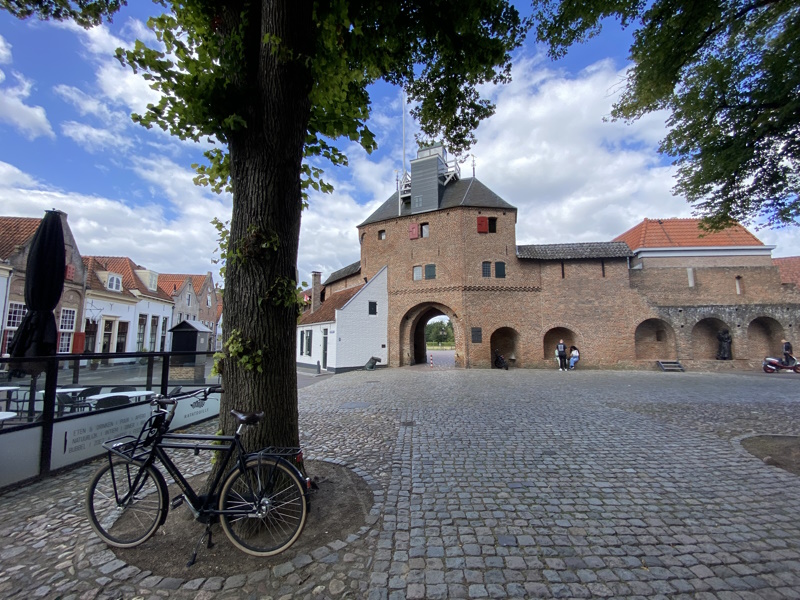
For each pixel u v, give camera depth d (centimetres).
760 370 2039
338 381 1584
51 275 554
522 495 377
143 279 3098
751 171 689
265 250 320
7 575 251
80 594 231
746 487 397
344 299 2480
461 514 335
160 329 3198
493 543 286
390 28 427
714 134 679
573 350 2127
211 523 278
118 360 575
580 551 276
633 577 245
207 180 421
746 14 558
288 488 287
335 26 356
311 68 346
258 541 283
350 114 448
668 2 527
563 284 2259
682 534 301
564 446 551
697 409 842
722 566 257
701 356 2302
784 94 574
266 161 322
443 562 261
